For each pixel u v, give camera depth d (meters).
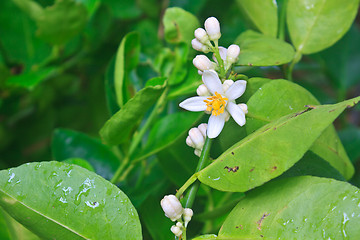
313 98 0.53
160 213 0.55
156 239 0.54
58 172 0.49
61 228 0.49
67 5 0.63
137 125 0.56
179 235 0.49
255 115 0.52
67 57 0.69
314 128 0.47
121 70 0.56
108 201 0.49
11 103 0.69
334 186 0.48
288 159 0.48
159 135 0.58
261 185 0.49
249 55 0.54
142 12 0.72
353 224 0.47
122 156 0.63
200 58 0.52
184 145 0.58
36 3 0.64
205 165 0.50
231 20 0.71
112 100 0.60
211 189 0.58
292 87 0.53
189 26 0.58
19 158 0.71
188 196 0.50
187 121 0.58
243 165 0.49
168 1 0.71
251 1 0.59
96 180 0.49
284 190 0.49
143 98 0.52
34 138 0.72
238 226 0.49
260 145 0.48
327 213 0.47
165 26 0.58
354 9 0.58
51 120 0.72
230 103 0.51
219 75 0.52
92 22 0.69
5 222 0.53
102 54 0.71
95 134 0.72
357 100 0.47
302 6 0.58
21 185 0.49
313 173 0.52
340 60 0.73
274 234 0.48
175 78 0.59
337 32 0.58
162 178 0.61
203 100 0.51
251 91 0.53
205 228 0.56
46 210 0.49
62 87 0.72
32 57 0.68
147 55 0.65
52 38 0.66
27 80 0.65
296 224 0.48
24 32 0.68
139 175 0.63
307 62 0.79
